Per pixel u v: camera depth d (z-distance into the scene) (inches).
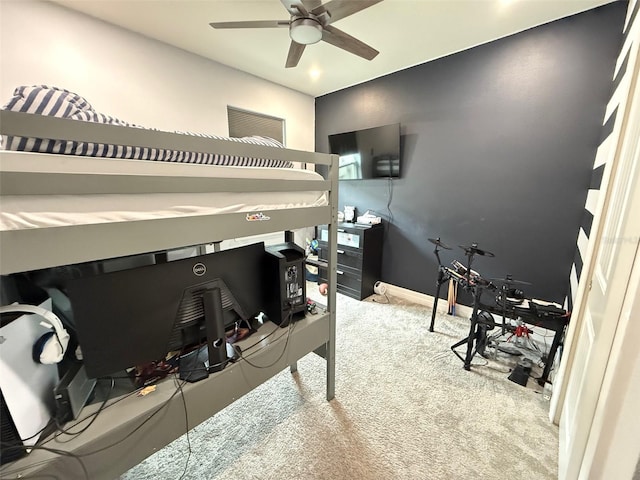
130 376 41.0
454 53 102.5
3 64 74.0
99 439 31.8
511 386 69.5
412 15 80.3
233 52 108.7
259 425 57.7
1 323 29.1
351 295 132.3
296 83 139.3
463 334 96.0
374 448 52.4
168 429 38.0
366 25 85.5
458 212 109.1
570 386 53.1
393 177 126.9
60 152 29.3
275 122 147.0
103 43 89.1
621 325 28.0
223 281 46.6
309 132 161.0
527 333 76.2
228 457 50.7
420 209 120.7
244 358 46.6
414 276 126.7
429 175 115.7
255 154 42.7
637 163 32.3
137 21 88.6
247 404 63.5
